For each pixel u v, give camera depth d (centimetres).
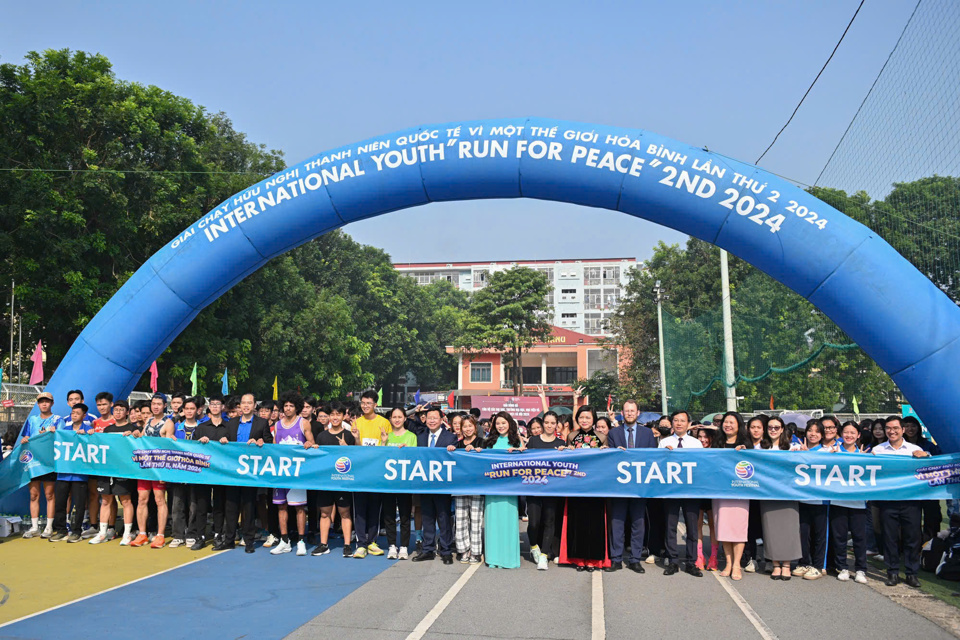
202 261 961
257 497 886
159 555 820
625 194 859
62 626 567
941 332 741
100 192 1850
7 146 1789
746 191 808
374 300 5081
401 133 927
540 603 638
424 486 786
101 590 673
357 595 657
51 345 2052
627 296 3844
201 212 2144
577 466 759
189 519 857
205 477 834
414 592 669
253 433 859
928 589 696
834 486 718
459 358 5656
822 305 798
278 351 2753
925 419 761
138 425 923
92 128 1920
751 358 1920
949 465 707
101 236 1898
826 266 777
